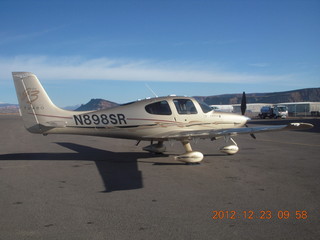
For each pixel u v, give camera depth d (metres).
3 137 17.20
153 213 4.40
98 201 4.99
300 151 10.65
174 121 8.93
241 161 8.66
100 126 8.71
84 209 4.59
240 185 5.96
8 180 6.50
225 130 8.28
